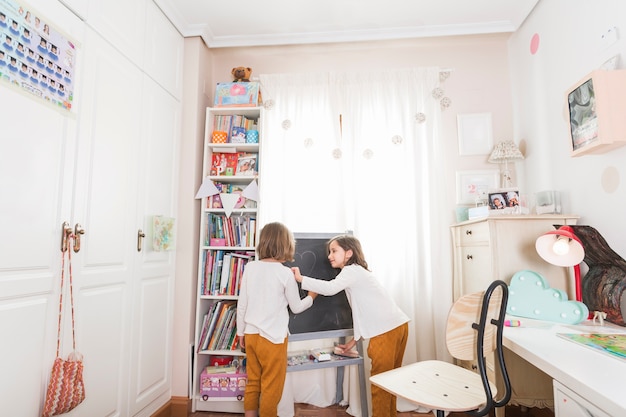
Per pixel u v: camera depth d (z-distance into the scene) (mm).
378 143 2523
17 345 1215
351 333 2059
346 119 2527
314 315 2041
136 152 1931
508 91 2652
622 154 1603
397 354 1944
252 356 1901
